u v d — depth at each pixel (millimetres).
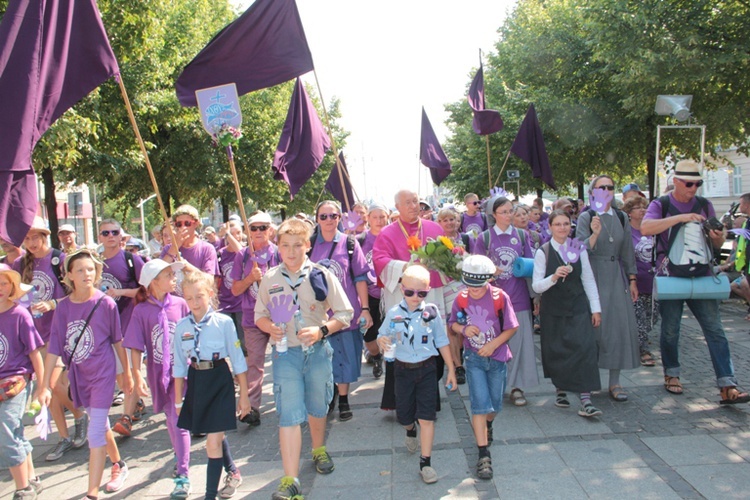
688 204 5539
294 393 4082
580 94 18641
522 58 19906
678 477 4047
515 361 5629
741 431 4762
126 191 24828
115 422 6066
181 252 6227
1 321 4312
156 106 18078
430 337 4305
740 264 5531
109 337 4461
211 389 4000
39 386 4266
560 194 27891
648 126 17109
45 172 14961
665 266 5539
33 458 5250
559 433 4941
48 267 5770
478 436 4297
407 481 4246
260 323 4219
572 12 18656
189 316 4129
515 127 20766
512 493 3975
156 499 4285
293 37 6254
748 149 16219
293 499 3887
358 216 7887
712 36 12211
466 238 6395
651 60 12125
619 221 5742
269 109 26234
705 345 7539
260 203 31000
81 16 4496
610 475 4133
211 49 6180
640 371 6633
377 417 5668
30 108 3928
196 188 23188
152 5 12312
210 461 4012
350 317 4332
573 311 5281
